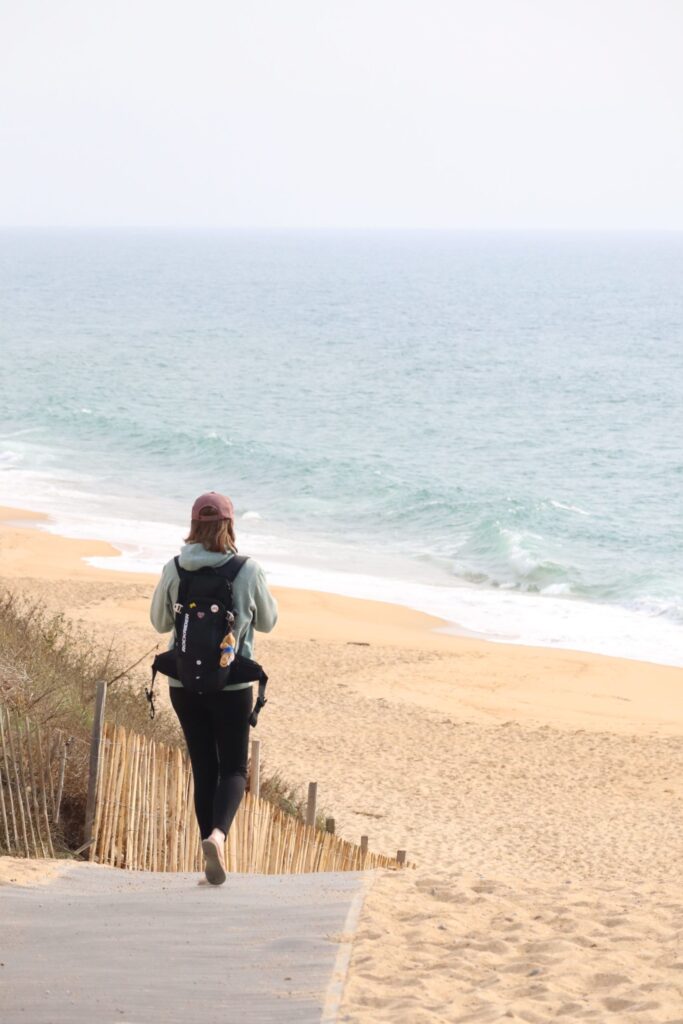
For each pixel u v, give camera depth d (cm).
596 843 1648
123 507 4325
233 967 391
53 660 1147
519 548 3766
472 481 4978
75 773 698
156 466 5156
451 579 3569
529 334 12431
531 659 2723
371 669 2566
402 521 4278
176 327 12219
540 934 438
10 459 5122
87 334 11162
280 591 3275
